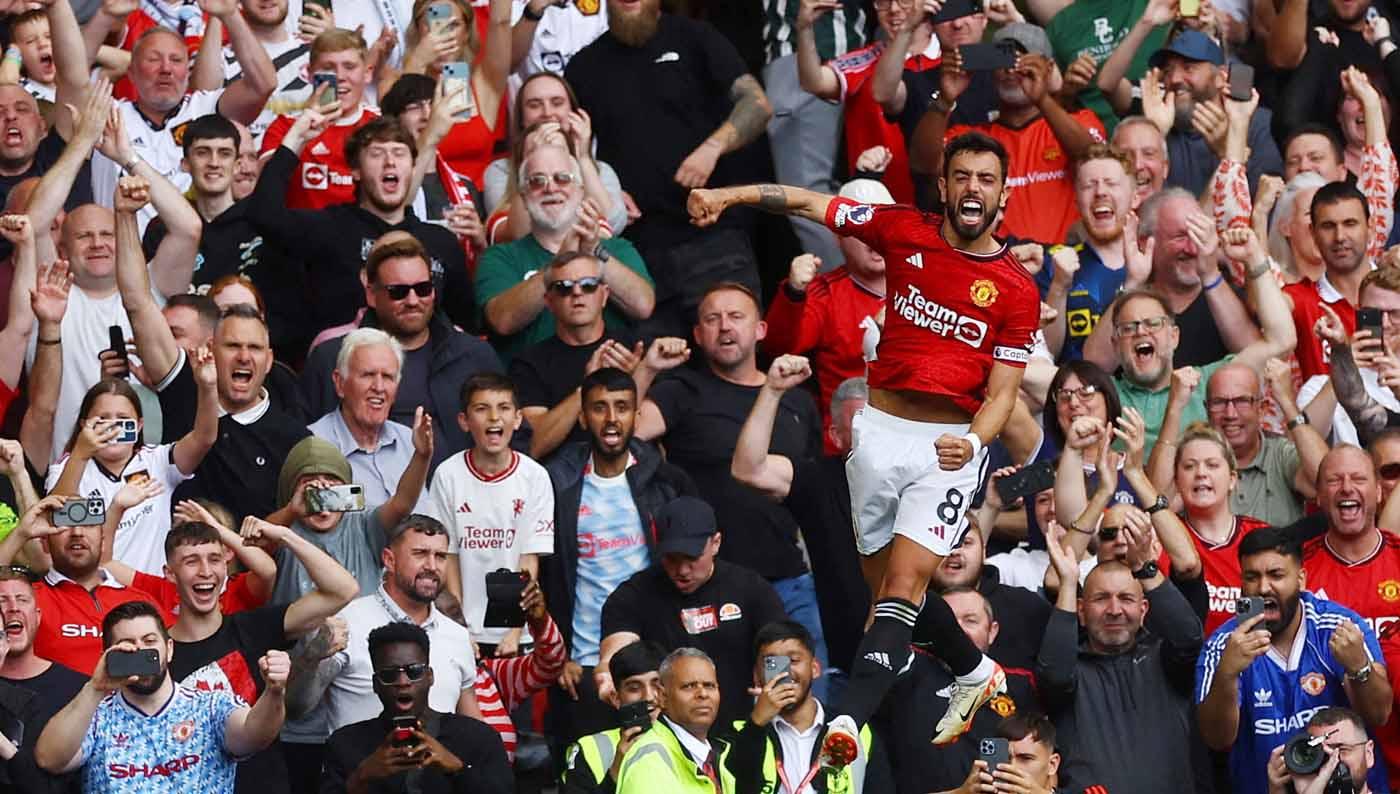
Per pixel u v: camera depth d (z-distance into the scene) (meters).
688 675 39.78
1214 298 51.34
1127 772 42.84
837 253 56.84
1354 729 42.81
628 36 55.41
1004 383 34.94
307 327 50.91
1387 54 60.59
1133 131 54.38
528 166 51.31
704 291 52.84
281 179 50.38
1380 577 46.47
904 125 57.06
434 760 40.47
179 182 54.16
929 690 42.62
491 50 55.94
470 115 54.84
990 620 43.47
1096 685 43.41
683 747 39.69
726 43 56.06
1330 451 46.84
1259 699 44.22
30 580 41.22
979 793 40.72
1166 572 45.38
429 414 47.56
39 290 46.34
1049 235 54.75
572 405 46.94
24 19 54.53
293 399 47.78
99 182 52.66
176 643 41.44
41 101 53.41
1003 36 56.75
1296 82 60.69
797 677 40.91
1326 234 52.72
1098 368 47.44
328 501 43.16
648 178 55.25
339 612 42.66
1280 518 48.94
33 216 48.41
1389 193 56.78
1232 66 54.78
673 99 55.50
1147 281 52.31
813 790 40.19
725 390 48.06
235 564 44.78
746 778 39.97
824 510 46.19
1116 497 46.09
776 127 57.75
